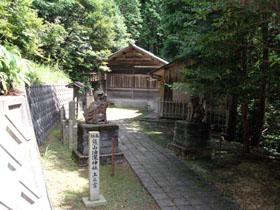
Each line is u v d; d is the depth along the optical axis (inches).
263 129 454.0
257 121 410.3
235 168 325.7
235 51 300.0
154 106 876.0
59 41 687.7
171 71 605.6
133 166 323.9
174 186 269.0
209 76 307.1
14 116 133.6
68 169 295.6
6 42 336.2
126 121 645.3
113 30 945.5
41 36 598.2
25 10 406.0
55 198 228.7
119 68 947.3
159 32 1278.3
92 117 335.0
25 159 129.0
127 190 256.8
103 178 282.2
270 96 319.6
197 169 322.7
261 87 307.3
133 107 933.2
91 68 838.5
